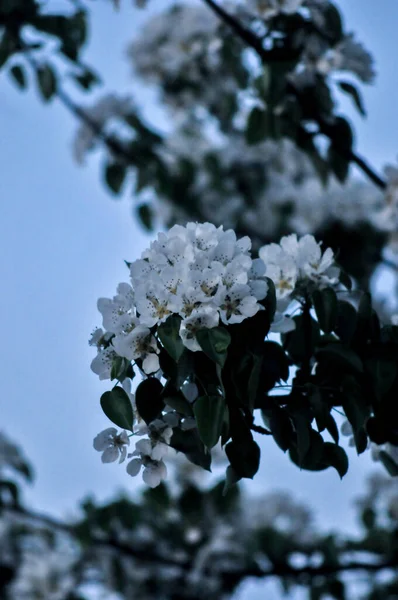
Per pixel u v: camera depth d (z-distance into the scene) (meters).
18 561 7.11
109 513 6.73
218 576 6.66
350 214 7.16
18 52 5.83
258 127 5.18
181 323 2.46
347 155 5.19
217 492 6.88
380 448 3.14
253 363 2.56
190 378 2.60
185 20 7.21
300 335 2.96
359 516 6.36
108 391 2.59
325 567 6.09
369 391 2.90
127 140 7.18
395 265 7.07
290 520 6.97
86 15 5.97
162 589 6.82
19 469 6.64
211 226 2.68
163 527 6.97
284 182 8.03
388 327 3.00
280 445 2.66
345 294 3.92
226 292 2.49
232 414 2.59
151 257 2.63
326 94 5.06
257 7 4.97
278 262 3.01
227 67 5.57
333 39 4.96
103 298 2.61
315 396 2.75
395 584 6.08
